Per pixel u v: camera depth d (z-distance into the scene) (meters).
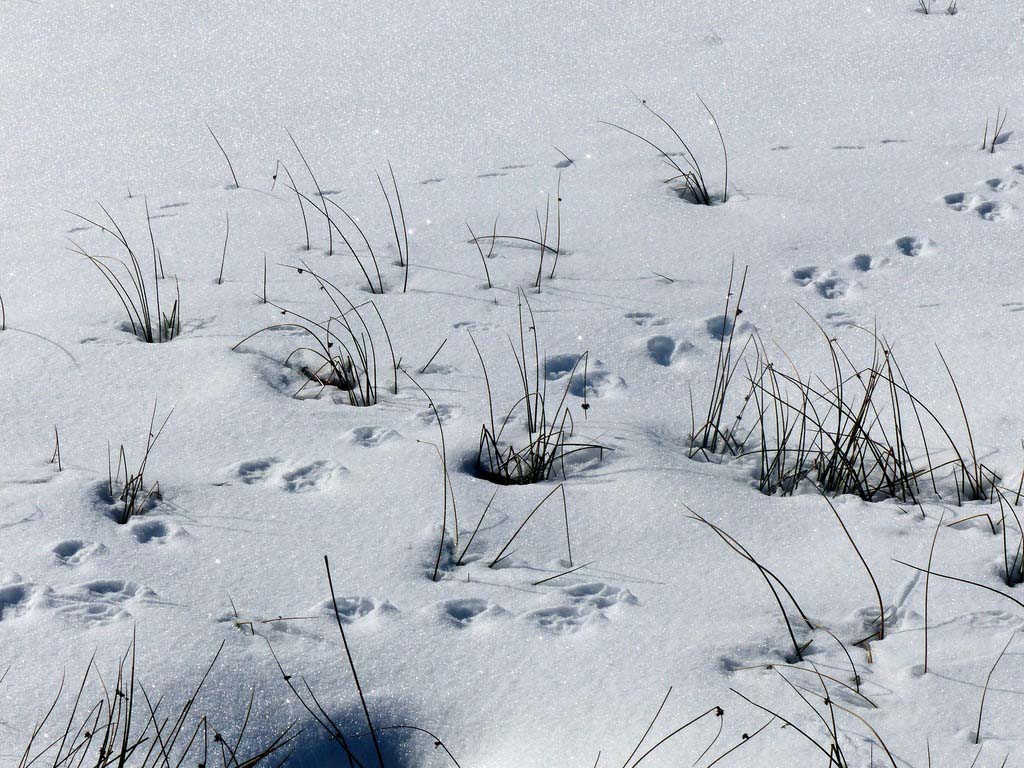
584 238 4.95
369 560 2.88
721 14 7.61
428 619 2.65
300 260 4.74
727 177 5.49
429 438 3.46
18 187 5.54
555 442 3.47
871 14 7.38
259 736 2.30
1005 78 6.34
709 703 2.37
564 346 4.04
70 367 3.82
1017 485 3.22
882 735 2.26
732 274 4.44
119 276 4.57
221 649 2.49
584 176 5.55
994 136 5.68
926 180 5.30
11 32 7.82
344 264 4.71
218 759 2.23
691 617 2.67
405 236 4.99
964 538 2.98
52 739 2.22
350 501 3.13
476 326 4.19
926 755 2.20
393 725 2.38
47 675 2.38
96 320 4.16
